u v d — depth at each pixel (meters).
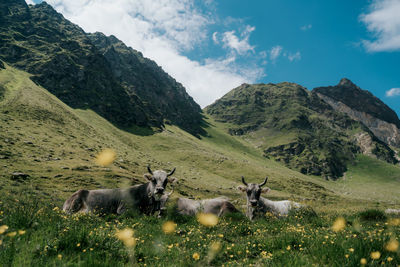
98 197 9.98
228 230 6.87
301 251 4.51
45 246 3.68
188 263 3.94
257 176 116.06
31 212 5.45
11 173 27.27
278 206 12.23
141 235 5.67
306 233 5.96
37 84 153.12
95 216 7.90
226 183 92.38
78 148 70.56
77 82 180.00
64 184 27.81
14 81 127.06
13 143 50.97
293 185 115.00
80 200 9.80
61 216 6.33
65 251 3.83
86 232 4.39
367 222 9.09
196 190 62.53
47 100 115.12
